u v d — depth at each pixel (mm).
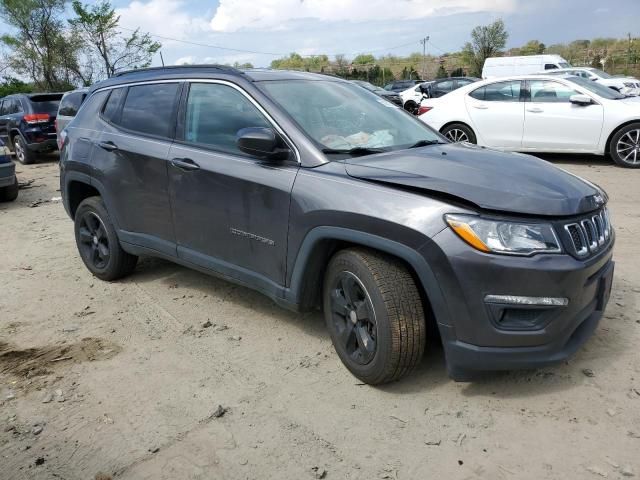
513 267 2645
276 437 2791
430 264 2744
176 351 3689
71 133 5004
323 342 3723
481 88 10398
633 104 9234
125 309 4395
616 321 3787
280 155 3355
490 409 2930
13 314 4414
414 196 2846
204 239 3893
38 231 7141
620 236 5594
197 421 2943
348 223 2982
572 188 2994
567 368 3256
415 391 3107
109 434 2871
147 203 4258
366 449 2680
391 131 3830
